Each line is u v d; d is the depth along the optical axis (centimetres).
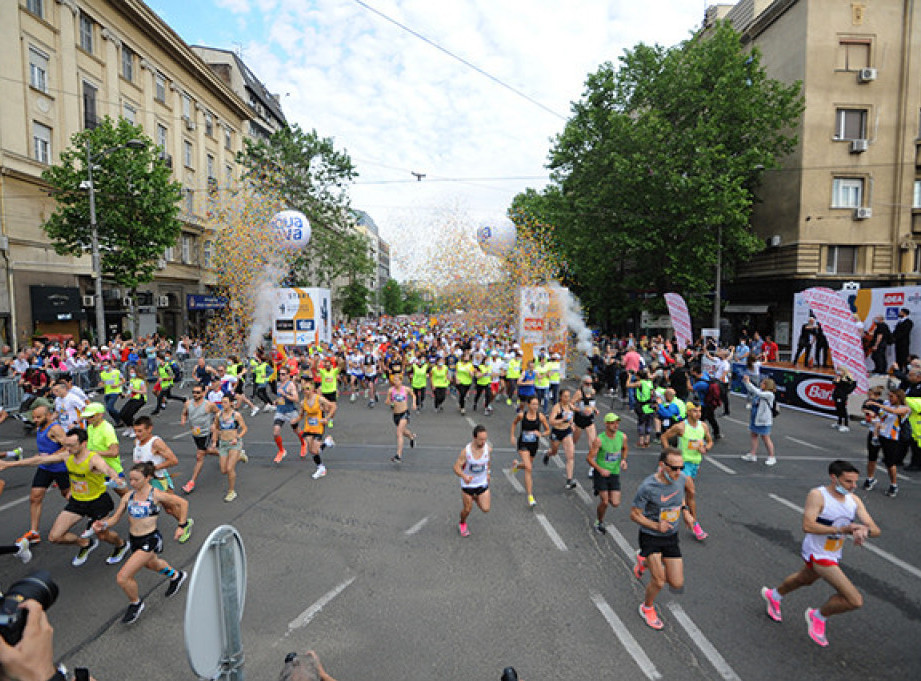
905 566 631
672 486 503
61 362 1697
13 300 2116
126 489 666
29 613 253
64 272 2377
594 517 779
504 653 466
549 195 3034
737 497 864
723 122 2488
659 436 1216
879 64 2586
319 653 464
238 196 3025
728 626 507
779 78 2770
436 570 613
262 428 1376
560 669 445
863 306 1720
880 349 1583
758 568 626
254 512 785
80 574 606
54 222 1980
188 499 839
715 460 1079
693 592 570
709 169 2367
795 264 2652
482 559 641
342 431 1329
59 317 2286
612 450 712
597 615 526
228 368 1535
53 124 2309
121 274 2125
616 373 1728
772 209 2809
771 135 2570
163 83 3186
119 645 476
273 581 585
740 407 1700
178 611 531
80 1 2470
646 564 563
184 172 3384
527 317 2052
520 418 823
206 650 268
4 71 2062
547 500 848
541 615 525
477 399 1611
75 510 608
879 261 2647
